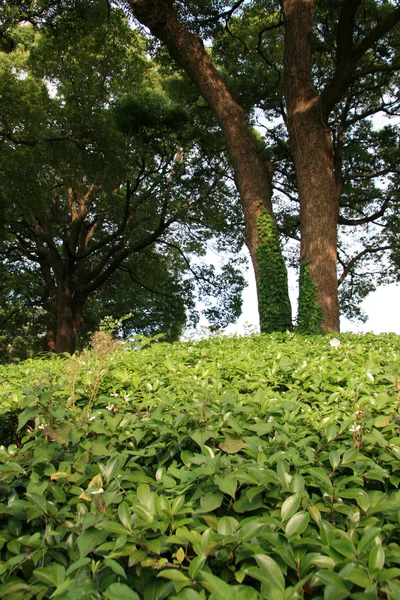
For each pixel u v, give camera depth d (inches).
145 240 738.2
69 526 61.5
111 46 615.8
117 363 161.2
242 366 150.3
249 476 61.3
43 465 77.6
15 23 518.0
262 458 69.5
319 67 628.4
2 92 536.4
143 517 55.6
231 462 72.4
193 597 44.3
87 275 759.1
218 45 610.2
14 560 53.6
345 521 59.8
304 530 55.5
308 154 432.1
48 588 51.4
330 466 75.9
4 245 714.8
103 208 768.3
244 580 53.2
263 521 54.2
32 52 616.4
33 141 562.9
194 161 736.3
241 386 129.3
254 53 627.8
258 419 88.7
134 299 920.9
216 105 450.3
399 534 56.9
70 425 86.5
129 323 936.9
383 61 592.4
